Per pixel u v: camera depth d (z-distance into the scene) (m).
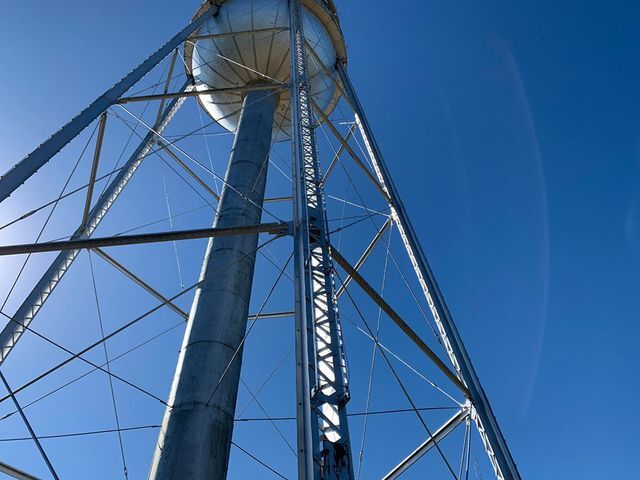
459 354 9.12
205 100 16.86
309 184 9.12
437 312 9.62
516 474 7.47
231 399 8.06
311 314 6.22
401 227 11.16
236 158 12.33
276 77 15.46
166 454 7.09
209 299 9.05
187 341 8.59
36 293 9.87
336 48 17.39
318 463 4.91
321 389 5.80
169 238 7.44
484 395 8.64
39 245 6.88
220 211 10.88
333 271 7.46
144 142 13.48
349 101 14.95
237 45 15.05
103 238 7.19
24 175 7.31
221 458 7.34
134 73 10.35
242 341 8.39
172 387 8.20
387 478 9.25
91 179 10.23
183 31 12.34
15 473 7.34
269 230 7.69
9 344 9.23
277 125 17.59
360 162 12.62
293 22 14.23
